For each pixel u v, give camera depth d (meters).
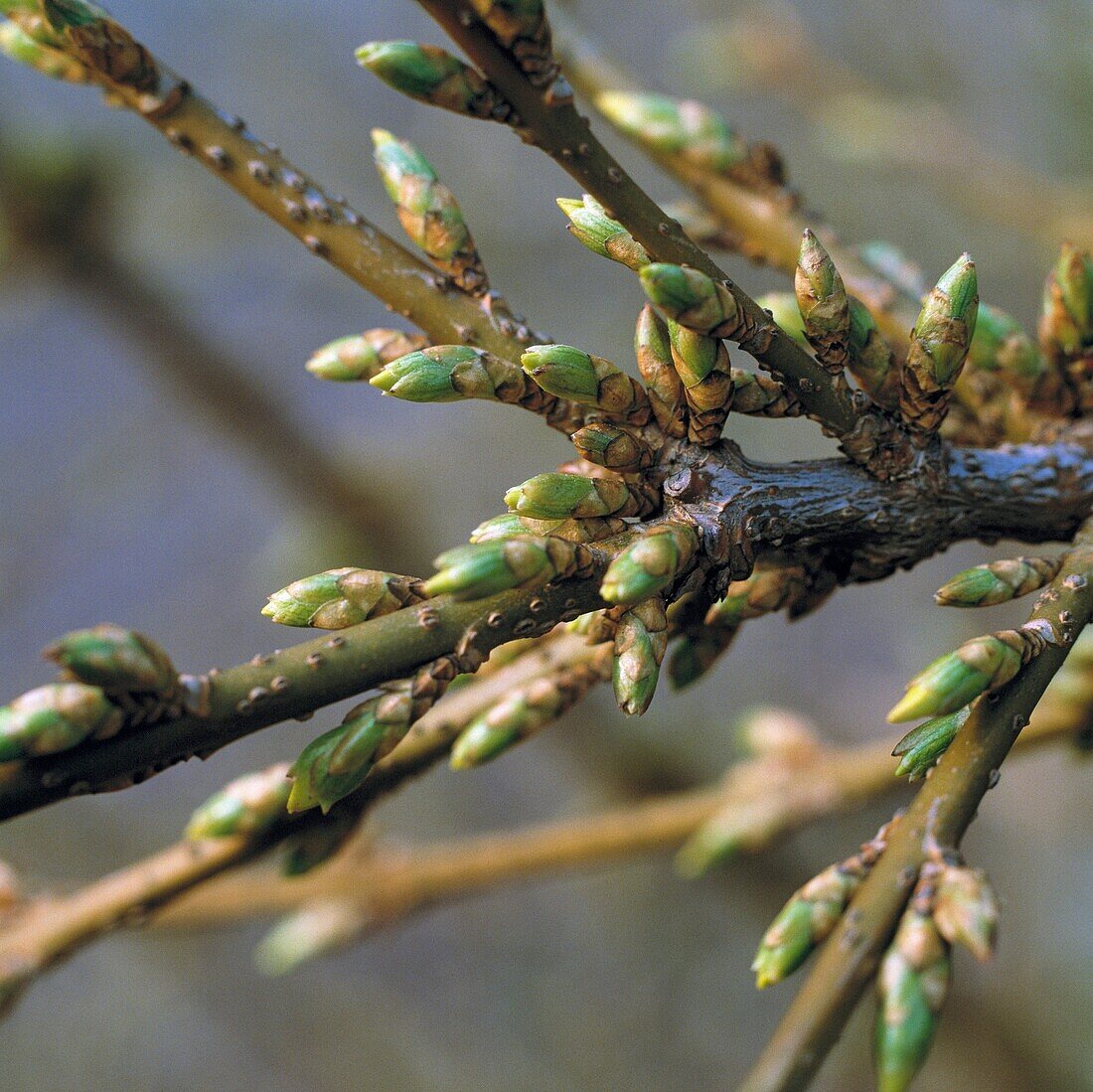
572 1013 1.43
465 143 1.22
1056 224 0.78
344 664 0.42
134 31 1.26
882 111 0.82
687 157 0.47
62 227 0.96
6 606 1.41
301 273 1.18
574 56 0.47
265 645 1.55
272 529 1.55
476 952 1.50
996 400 0.45
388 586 0.42
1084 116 0.98
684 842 0.54
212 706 0.42
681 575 0.43
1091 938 1.25
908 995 0.42
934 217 1.09
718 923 1.36
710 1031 1.39
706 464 0.43
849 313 0.43
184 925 0.51
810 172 1.13
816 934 0.42
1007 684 0.42
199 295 1.15
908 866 0.42
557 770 1.19
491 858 0.53
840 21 1.07
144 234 1.02
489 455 1.33
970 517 0.44
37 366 1.33
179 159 1.04
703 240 0.47
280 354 1.45
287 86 1.25
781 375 0.43
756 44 0.91
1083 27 0.96
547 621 0.42
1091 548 0.43
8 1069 1.42
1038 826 1.35
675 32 1.23
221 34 1.25
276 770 0.45
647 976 1.41
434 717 0.44
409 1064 1.44
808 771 0.53
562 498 0.43
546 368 0.43
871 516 0.44
